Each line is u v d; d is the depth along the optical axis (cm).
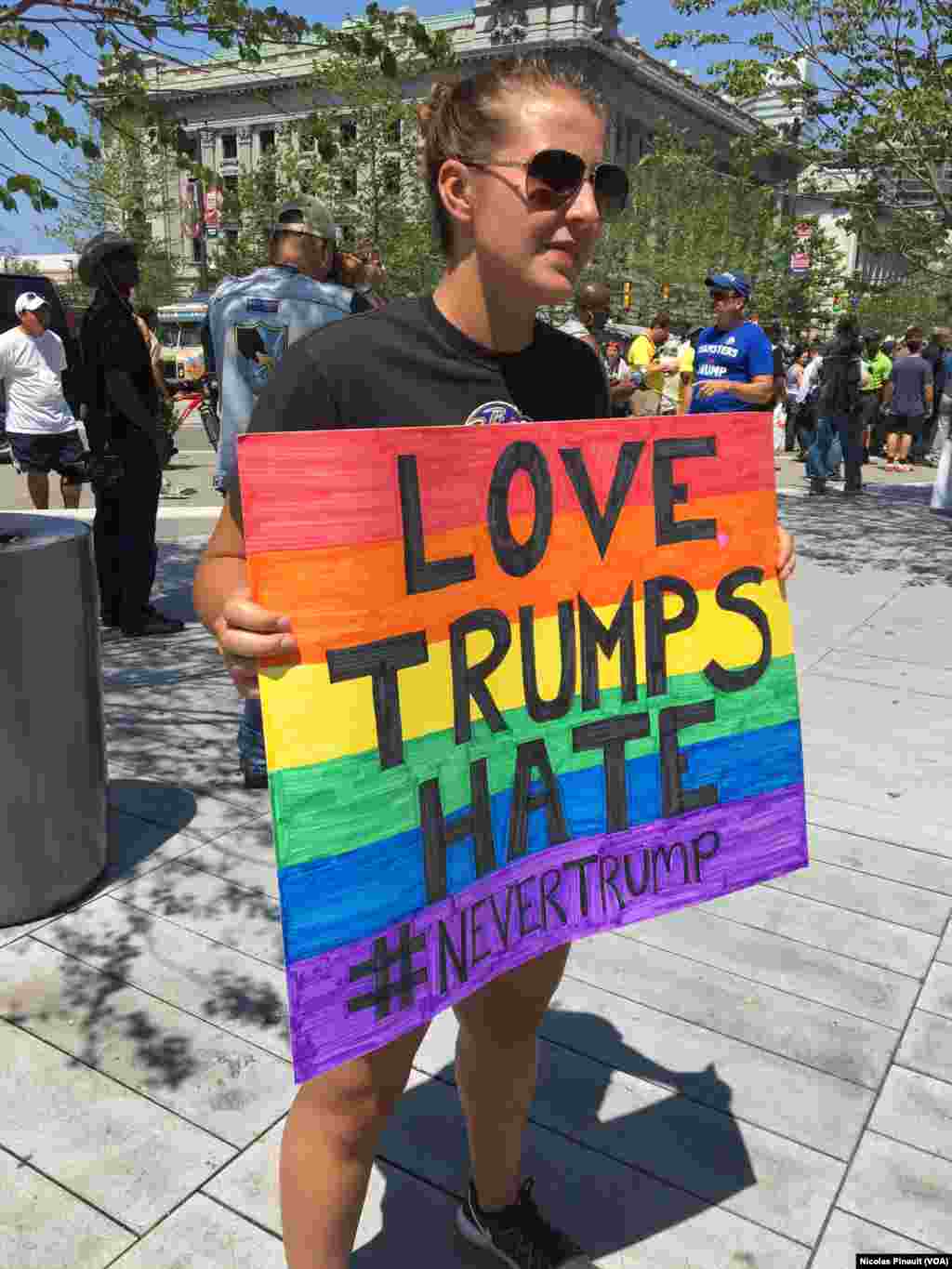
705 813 165
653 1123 226
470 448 134
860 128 818
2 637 270
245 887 315
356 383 133
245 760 377
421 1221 200
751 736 168
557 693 148
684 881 165
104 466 546
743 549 163
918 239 877
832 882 326
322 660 124
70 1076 236
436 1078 238
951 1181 213
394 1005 134
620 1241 197
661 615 156
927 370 1366
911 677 525
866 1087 238
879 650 569
